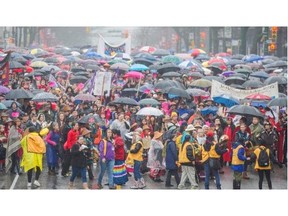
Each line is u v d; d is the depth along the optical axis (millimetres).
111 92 67000
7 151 50062
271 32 121875
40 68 81688
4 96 61281
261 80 81188
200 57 100188
